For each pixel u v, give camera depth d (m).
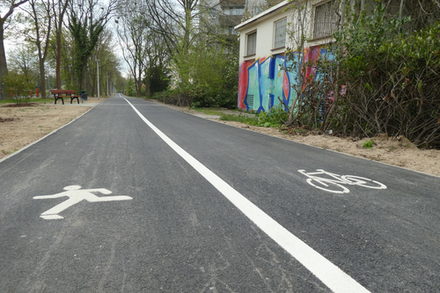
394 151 7.02
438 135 7.35
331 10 11.75
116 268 2.27
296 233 2.89
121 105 27.41
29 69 57.78
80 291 2.01
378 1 8.77
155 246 2.60
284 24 16.06
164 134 9.50
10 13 25.95
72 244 2.62
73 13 40.03
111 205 3.53
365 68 8.12
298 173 5.14
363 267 2.33
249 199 3.80
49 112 16.75
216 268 2.28
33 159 5.85
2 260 2.37
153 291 2.02
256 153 6.83
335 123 9.52
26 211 3.33
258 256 2.46
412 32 9.80
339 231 2.95
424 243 2.75
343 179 4.84
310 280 2.15
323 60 10.29
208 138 8.91
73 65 44.44
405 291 2.05
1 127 10.14
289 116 11.11
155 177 4.71
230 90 25.12
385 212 3.48
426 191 4.30
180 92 25.39
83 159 5.89
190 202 3.66
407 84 7.31
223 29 29.81
